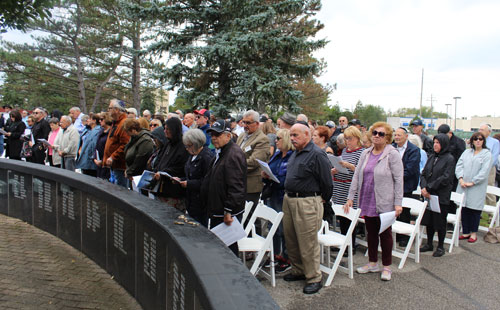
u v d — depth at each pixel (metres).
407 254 5.13
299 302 3.99
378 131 4.59
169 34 16.59
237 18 15.67
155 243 3.34
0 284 4.21
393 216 4.41
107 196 4.45
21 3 3.72
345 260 5.45
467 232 6.57
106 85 26.98
